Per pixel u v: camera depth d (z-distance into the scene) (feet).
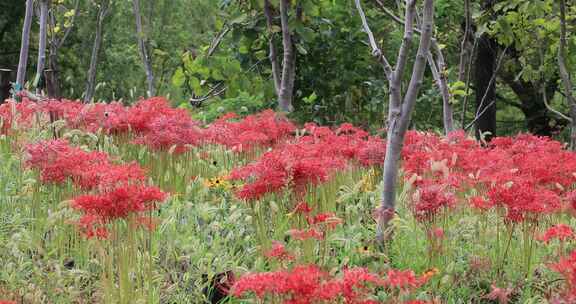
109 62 75.56
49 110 20.48
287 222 15.29
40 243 14.35
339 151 18.69
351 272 10.64
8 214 15.89
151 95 32.22
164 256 14.48
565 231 13.51
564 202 16.10
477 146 22.99
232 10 32.24
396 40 34.22
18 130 19.48
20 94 21.52
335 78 32.81
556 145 22.41
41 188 16.43
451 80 44.93
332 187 16.93
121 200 11.82
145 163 19.42
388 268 13.01
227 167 20.67
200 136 19.58
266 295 11.60
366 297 11.74
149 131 19.67
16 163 17.98
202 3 70.54
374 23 32.91
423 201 14.17
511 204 13.87
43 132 20.03
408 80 34.91
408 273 11.18
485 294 13.79
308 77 32.89
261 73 32.30
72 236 14.38
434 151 18.85
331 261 14.01
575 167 17.70
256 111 30.53
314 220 13.60
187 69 29.58
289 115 27.63
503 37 28.71
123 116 19.74
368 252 13.91
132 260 12.44
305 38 27.84
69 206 14.38
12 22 77.41
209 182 18.25
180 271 13.93
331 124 32.86
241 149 19.04
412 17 15.37
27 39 23.77
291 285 10.08
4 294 12.11
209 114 29.17
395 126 15.28
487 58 34.71
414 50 34.81
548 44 29.43
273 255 12.57
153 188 12.22
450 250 14.66
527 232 14.28
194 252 14.15
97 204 11.76
